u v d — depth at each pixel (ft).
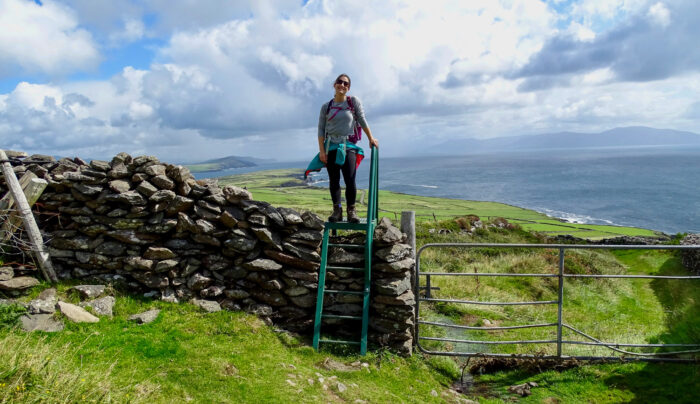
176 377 12.74
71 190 17.74
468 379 17.69
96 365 12.41
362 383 14.85
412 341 18.63
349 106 17.70
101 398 10.61
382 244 17.95
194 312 16.93
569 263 37.47
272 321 17.88
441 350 19.56
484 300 26.81
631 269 41.45
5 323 13.91
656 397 15.16
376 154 18.42
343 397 13.61
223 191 18.26
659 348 18.81
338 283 18.34
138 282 17.63
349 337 18.12
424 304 25.25
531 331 22.13
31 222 16.88
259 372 13.93
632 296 31.58
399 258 17.74
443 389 16.39
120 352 13.53
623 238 63.93
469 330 22.08
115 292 17.12
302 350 16.46
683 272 36.81
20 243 17.39
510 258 37.37
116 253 17.52
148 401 11.19
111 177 17.74
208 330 16.03
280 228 18.34
